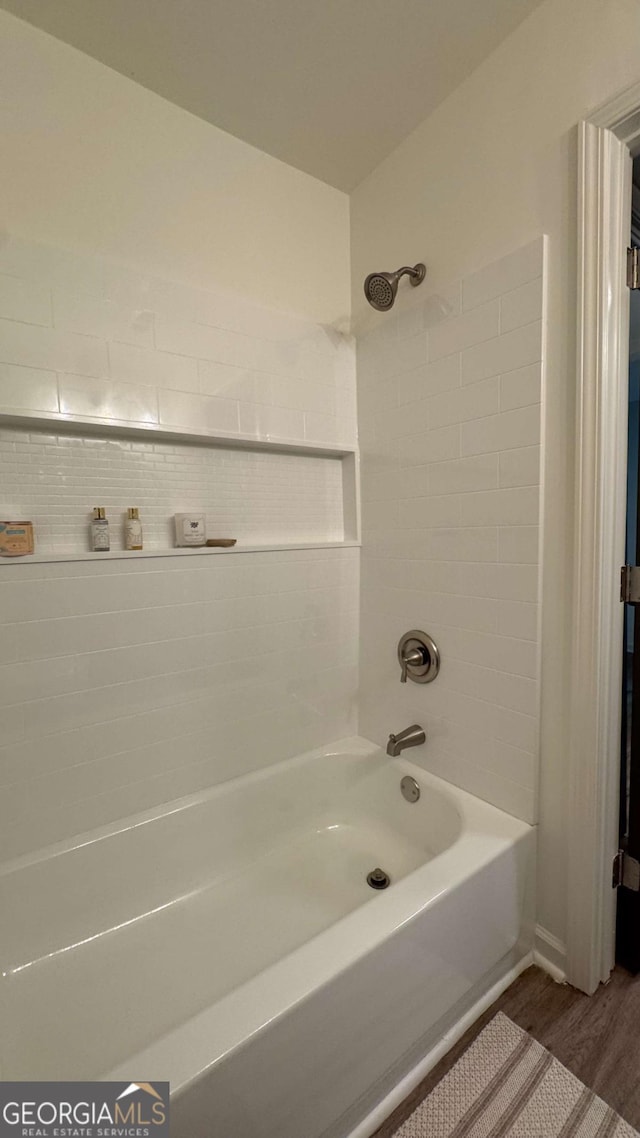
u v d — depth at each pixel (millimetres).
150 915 1372
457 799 1423
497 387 1289
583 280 1071
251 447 1646
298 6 1126
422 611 1587
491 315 1289
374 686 1818
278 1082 791
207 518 1569
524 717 1274
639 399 1272
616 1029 1122
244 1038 741
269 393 1588
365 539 1814
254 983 830
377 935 927
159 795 1447
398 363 1611
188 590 1459
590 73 1046
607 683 1136
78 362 1243
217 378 1477
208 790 1530
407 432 1595
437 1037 1091
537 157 1167
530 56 1162
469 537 1401
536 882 1296
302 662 1735
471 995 1163
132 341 1323
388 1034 960
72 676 1280
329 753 1771
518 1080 1026
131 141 1322
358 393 1798
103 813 1353
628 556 1183
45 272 1194
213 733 1543
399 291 1594
